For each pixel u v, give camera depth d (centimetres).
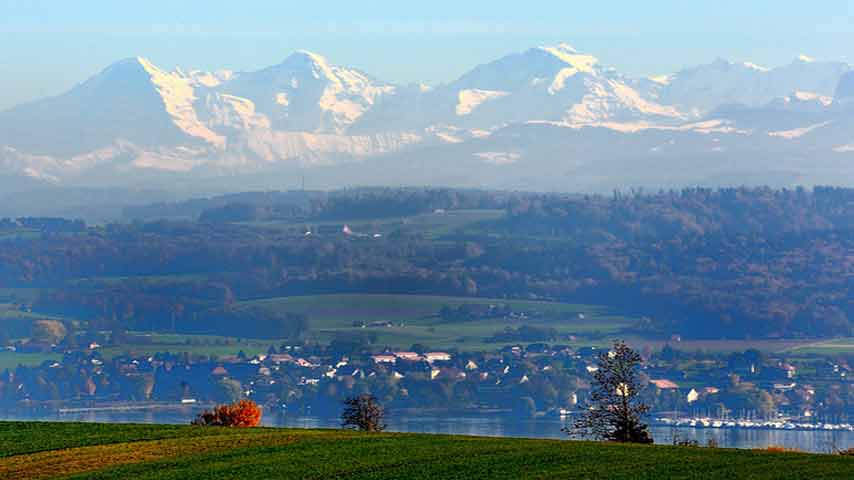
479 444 11844
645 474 10369
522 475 10356
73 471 10506
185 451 11375
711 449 11750
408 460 10975
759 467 10656
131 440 12012
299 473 10419
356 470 10550
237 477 10256
